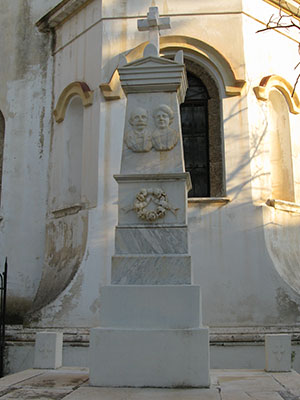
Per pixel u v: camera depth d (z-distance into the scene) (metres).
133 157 7.17
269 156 11.94
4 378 6.75
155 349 6.14
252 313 10.53
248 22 12.46
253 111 11.96
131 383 6.07
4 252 13.58
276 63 12.80
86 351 10.02
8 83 14.59
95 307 10.66
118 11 12.48
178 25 12.27
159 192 6.91
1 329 10.73
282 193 12.74
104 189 11.50
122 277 6.61
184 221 6.86
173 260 6.60
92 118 12.20
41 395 5.55
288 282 10.68
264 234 11.02
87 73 12.68
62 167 13.02
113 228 11.23
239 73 12.04
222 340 9.92
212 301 10.70
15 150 14.10
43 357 7.65
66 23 13.80
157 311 6.35
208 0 12.39
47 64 14.25
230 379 6.73
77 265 11.12
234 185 11.42
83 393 5.65
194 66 12.44
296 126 13.05
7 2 15.05
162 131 7.20
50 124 13.91
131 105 7.35
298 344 9.88
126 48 12.25
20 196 13.77
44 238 13.19
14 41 14.78
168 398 5.34
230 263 10.91
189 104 12.51
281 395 5.51
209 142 12.09
